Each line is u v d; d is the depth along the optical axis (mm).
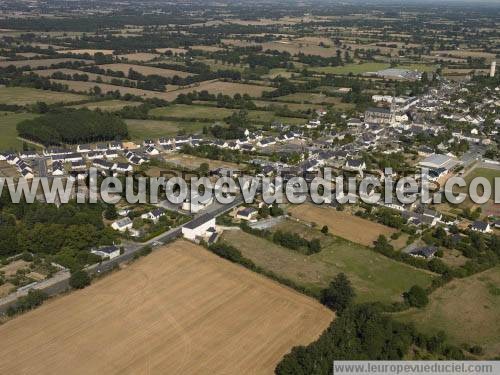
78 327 137000
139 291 154125
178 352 128375
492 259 178500
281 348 130125
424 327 143250
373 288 162500
